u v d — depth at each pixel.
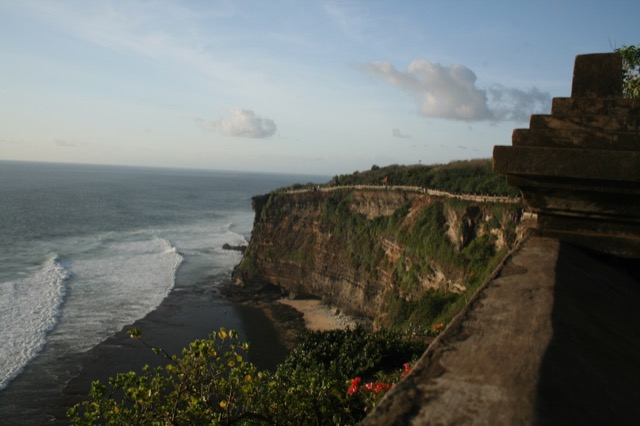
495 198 47.72
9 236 86.56
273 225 70.00
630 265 3.96
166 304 54.44
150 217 125.94
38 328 42.34
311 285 62.94
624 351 2.50
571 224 4.10
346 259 60.41
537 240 4.06
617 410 1.90
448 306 45.16
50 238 87.56
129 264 70.69
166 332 45.97
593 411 1.80
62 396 31.84
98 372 35.50
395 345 20.81
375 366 19.94
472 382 1.87
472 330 2.34
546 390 1.80
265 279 67.12
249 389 7.63
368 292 56.69
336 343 24.91
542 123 3.94
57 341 40.41
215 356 7.66
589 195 3.89
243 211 155.75
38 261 68.19
